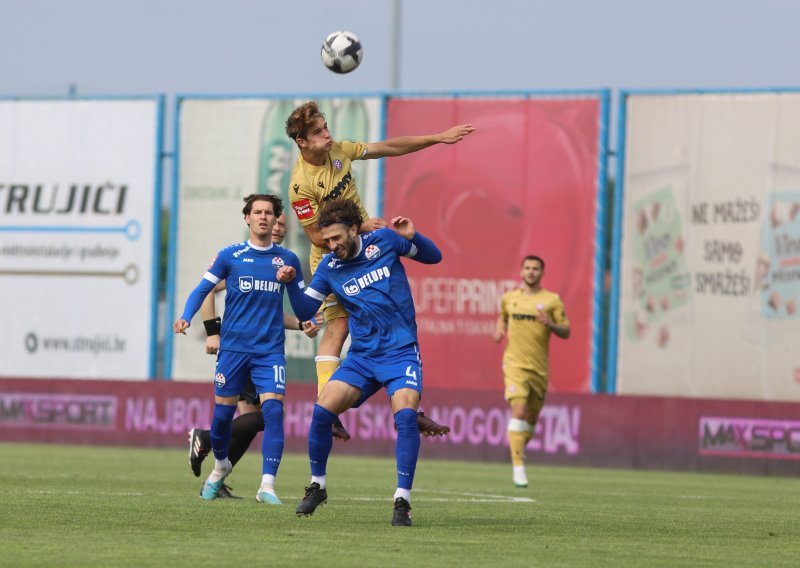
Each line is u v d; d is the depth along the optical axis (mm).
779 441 47531
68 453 49188
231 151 58812
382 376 21703
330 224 21344
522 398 36594
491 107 55688
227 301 25469
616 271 53781
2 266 61219
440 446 52469
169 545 18578
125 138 60156
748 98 52438
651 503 30250
